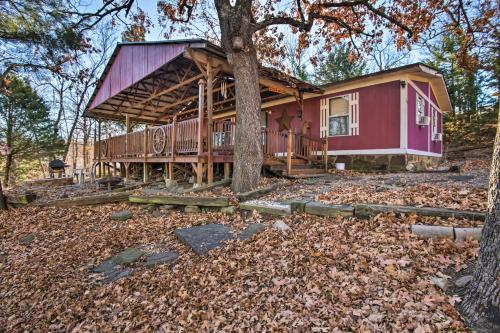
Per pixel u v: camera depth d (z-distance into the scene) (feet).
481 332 5.58
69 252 13.42
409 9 26.63
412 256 8.66
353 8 26.71
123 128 80.84
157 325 7.77
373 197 14.28
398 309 6.59
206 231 13.20
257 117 19.47
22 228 17.16
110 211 19.26
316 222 12.59
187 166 28.09
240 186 18.97
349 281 8.00
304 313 7.13
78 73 30.01
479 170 27.22
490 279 5.80
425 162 33.24
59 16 23.20
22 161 60.64
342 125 32.94
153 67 26.11
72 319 8.77
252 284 8.73
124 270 11.15
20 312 9.60
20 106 51.78
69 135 66.44
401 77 28.37
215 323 7.37
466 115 55.36
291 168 26.91
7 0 21.52
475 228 9.18
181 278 9.78
